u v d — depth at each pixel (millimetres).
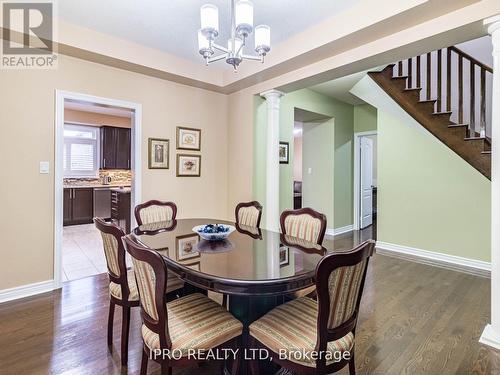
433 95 4543
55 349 2051
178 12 2627
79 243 4934
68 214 6453
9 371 1818
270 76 3678
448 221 4129
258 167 4207
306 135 6305
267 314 1673
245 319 1809
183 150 4055
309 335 1445
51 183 3031
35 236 2953
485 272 3684
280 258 1829
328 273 1259
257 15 2645
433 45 2500
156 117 3785
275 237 2416
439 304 2775
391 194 4699
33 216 2938
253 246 2117
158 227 2768
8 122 2785
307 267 1662
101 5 2516
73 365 1885
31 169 2912
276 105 3881
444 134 3611
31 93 2896
